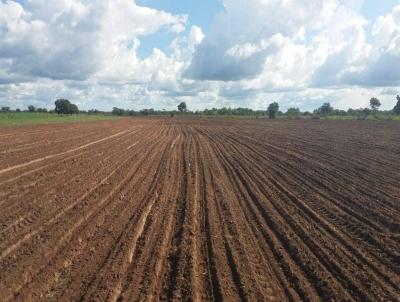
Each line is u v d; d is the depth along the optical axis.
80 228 12.33
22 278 8.95
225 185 18.84
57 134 40.84
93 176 19.92
